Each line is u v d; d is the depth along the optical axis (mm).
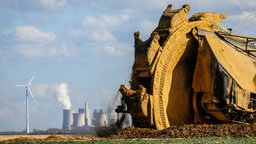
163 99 104938
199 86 109625
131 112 102875
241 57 115188
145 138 93312
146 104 102312
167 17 107875
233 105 107188
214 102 107688
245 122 110312
